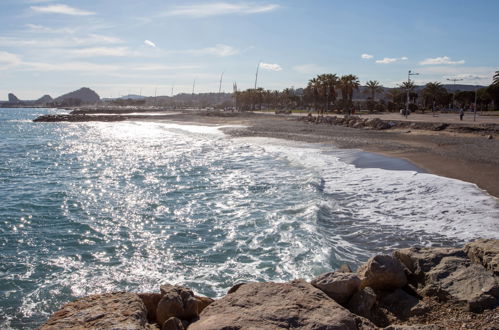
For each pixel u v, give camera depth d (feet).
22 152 114.32
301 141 115.85
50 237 37.47
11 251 33.73
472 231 33.58
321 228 35.99
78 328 13.37
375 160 73.92
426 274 18.88
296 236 34.12
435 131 122.11
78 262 31.19
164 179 66.74
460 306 16.33
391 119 167.73
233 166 76.38
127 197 53.83
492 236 32.17
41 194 56.80
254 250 31.86
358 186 52.16
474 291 16.63
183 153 102.06
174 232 37.86
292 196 49.03
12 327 22.20
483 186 49.42
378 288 18.62
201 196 52.44
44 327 13.61
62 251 33.73
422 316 16.26
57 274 28.94
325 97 303.27
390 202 43.86
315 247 31.24
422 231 34.30
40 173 77.20
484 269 18.02
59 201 52.29
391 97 359.46
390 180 55.01
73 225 41.24
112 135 174.40
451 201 42.98
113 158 97.71
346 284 17.13
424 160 71.72
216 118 276.62
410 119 166.61
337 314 14.23
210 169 74.33
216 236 36.01
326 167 67.97
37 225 41.42
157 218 43.06
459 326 14.92
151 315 16.67
